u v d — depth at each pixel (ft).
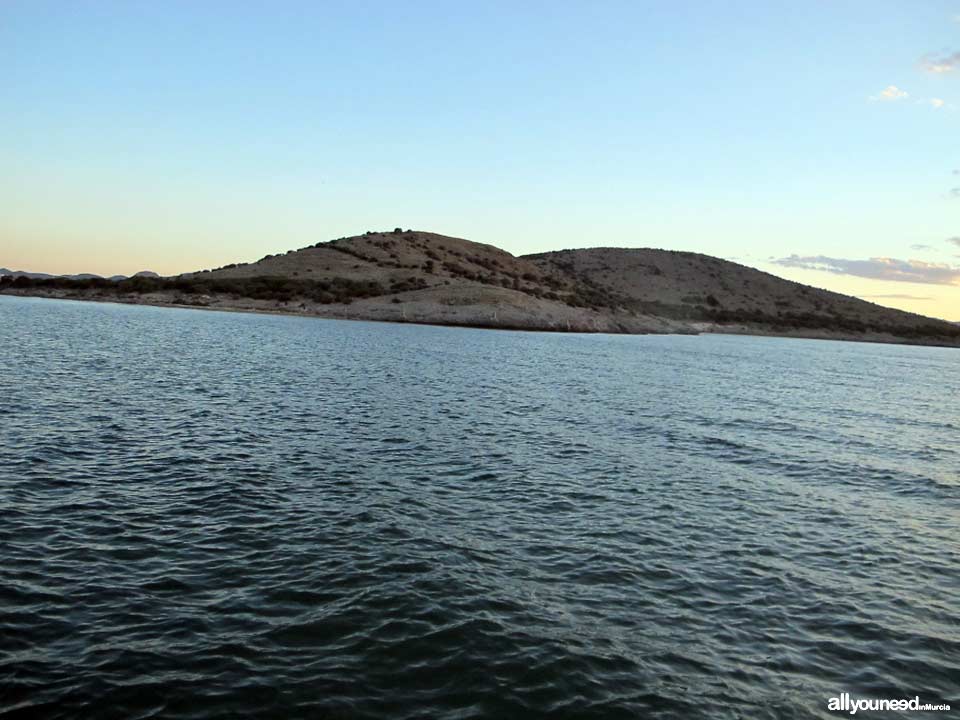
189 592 33.35
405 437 73.10
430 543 41.52
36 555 36.50
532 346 260.83
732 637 31.91
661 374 169.07
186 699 24.61
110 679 25.54
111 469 54.03
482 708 25.14
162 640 28.63
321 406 89.86
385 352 184.55
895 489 61.62
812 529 48.70
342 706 24.73
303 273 487.20
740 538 45.98
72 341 159.22
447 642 29.58
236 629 29.91
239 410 83.25
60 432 65.21
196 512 45.14
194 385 102.17
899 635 32.94
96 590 32.91
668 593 36.45
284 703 24.70
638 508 51.60
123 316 293.23
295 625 30.48
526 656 28.86
